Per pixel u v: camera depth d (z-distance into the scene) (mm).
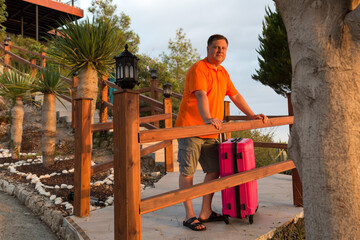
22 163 5734
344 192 1398
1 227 3023
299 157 1636
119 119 1839
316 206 1479
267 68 10258
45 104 5477
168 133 1914
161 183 4648
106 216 3014
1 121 7762
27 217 3408
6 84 6031
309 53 1463
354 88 1403
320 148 1449
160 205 1875
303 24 1479
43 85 5363
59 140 7348
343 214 1400
